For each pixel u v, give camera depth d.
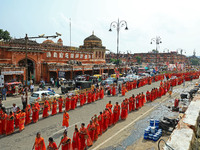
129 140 10.91
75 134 9.02
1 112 11.66
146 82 38.00
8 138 11.05
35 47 34.81
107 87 27.08
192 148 4.57
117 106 13.86
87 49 54.41
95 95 22.08
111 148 9.88
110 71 57.19
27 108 13.47
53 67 35.53
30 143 10.38
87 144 10.05
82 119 14.72
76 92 21.72
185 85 36.56
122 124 13.82
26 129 12.52
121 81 33.66
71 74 39.06
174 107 17.80
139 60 119.69
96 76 38.78
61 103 16.64
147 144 10.34
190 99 20.98
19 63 34.88
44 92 17.84
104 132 12.23
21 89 25.52
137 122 14.27
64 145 8.28
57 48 40.84
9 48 30.02
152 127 11.24
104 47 59.66
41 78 34.56
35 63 34.34
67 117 12.09
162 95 25.81
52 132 12.00
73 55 46.34
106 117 12.24
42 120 14.49
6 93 24.14
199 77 53.62
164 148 4.15
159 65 91.19
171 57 123.69
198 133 5.72
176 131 5.00
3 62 29.59
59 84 32.03
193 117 6.07
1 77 18.45
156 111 17.50
